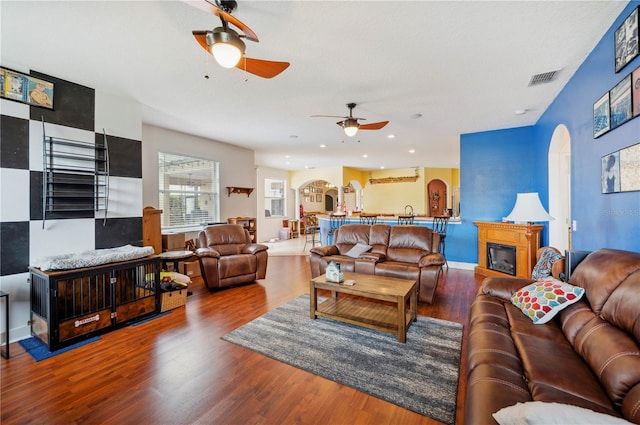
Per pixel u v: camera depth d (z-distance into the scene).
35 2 1.86
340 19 2.04
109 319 2.78
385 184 10.86
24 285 2.76
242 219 6.41
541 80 3.07
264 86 3.21
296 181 10.93
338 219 6.82
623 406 1.10
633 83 1.87
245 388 1.94
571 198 3.06
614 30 2.10
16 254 2.72
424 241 4.21
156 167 5.01
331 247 4.70
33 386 1.97
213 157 6.01
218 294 3.98
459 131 5.21
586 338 1.53
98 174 3.28
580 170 2.82
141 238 3.68
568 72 2.90
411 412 1.71
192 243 5.21
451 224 5.61
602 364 1.31
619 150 2.09
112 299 2.82
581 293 1.84
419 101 3.67
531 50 2.47
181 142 5.38
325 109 3.97
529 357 1.53
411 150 7.01
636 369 1.15
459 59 2.61
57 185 2.97
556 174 4.06
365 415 1.69
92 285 2.87
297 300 3.71
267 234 9.96
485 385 1.30
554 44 2.38
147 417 1.68
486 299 2.46
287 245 8.85
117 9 1.94
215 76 2.96
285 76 2.95
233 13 1.95
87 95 3.20
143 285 3.22
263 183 9.83
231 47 1.81
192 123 4.69
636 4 1.83
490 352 1.58
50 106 2.92
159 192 5.14
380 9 1.93
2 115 2.63
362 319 2.86
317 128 4.97
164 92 3.37
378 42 2.33
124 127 3.52
